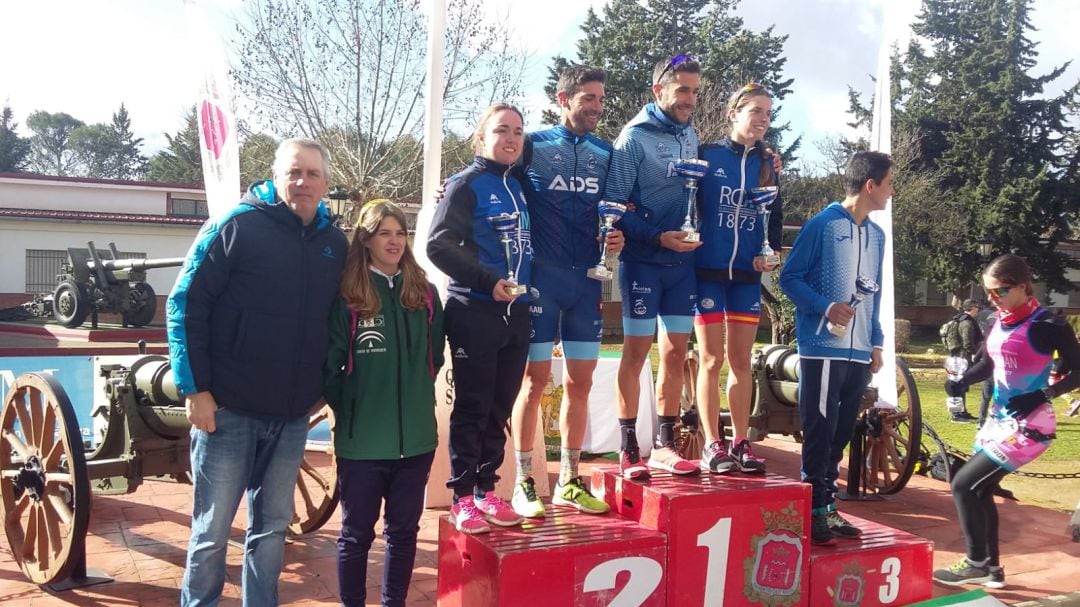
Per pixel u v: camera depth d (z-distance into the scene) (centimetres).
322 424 705
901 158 2944
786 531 374
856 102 3375
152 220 2397
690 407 749
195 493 323
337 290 334
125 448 489
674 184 399
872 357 434
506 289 323
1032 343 422
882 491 669
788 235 2788
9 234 2286
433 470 596
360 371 332
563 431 397
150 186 2634
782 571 373
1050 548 535
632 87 2794
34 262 2317
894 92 3503
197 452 322
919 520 599
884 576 400
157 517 567
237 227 313
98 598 414
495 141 346
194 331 309
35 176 2492
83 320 1675
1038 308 435
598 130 2478
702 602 355
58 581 432
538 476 625
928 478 738
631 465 388
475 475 353
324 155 328
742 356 413
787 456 833
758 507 368
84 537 414
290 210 323
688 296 404
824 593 386
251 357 314
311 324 325
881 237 436
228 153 795
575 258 374
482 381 346
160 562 471
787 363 672
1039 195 3172
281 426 330
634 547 339
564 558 324
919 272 3048
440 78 566
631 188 389
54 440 439
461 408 350
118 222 2367
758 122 403
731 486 371
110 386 489
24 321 1872
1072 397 1373
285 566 470
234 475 320
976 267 3138
